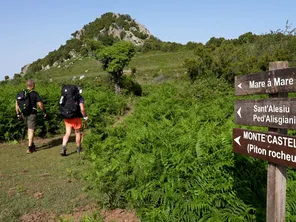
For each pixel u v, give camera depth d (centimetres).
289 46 2056
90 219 530
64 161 877
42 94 1314
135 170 604
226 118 1014
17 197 622
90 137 917
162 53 7506
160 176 561
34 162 876
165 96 1527
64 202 604
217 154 549
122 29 11700
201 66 1950
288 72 334
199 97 1520
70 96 927
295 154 325
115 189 585
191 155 555
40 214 559
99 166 707
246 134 388
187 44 7675
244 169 558
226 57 1931
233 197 512
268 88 361
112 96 1922
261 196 530
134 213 564
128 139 794
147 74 4922
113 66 2633
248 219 487
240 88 406
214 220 476
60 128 1286
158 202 552
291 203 507
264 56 1867
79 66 7694
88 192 646
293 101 327
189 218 499
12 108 1149
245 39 3684
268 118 359
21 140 1162
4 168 819
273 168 358
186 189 532
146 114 1097
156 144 669
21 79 3494
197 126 807
